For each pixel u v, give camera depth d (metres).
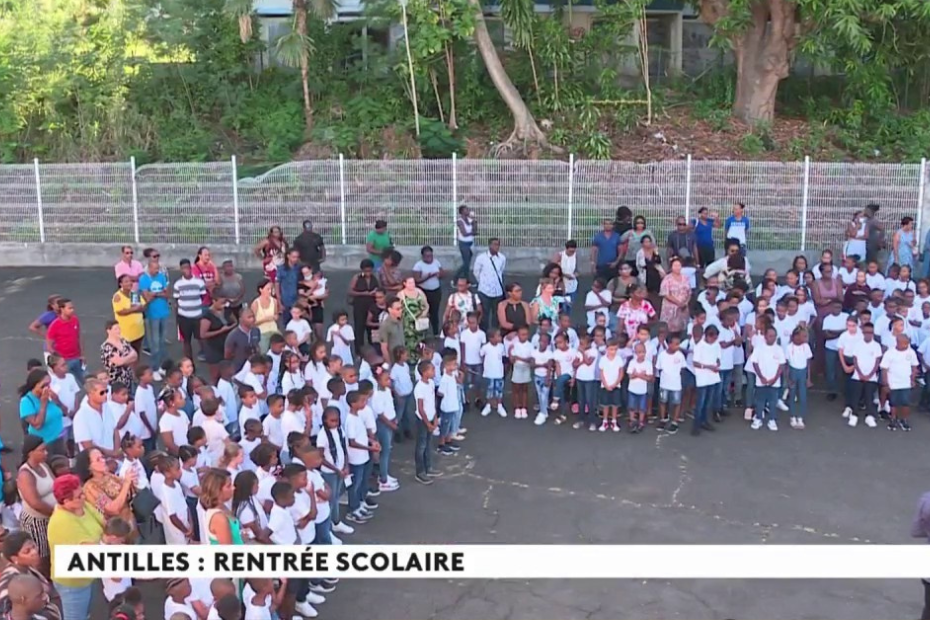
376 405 11.22
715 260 18.94
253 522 8.12
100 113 25.11
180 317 14.75
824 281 15.12
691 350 13.48
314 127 24.77
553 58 24.69
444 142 23.70
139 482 8.91
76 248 21.38
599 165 20.17
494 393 14.09
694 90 27.28
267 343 13.61
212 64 26.66
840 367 14.48
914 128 24.52
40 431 10.48
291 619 8.59
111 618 6.70
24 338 16.62
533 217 20.41
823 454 12.56
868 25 24.56
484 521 10.65
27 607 6.60
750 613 8.84
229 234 21.09
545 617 8.80
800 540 10.16
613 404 13.40
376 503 11.13
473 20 23.06
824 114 25.47
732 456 12.50
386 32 27.94
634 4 24.64
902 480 11.74
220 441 9.80
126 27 26.33
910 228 18.34
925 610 8.40
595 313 14.92
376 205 20.66
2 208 21.48
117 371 11.98
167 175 20.97
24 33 25.38
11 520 9.02
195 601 7.20
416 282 16.03
